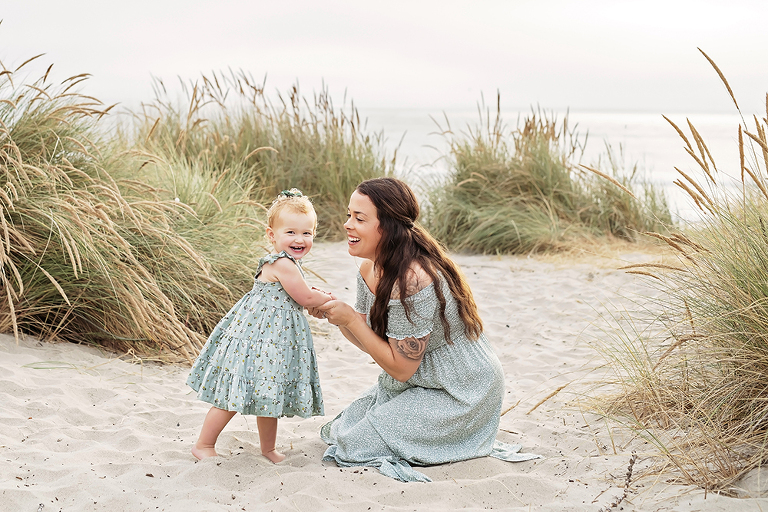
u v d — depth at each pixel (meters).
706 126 49.97
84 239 4.04
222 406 2.80
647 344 3.78
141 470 2.74
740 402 2.91
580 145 8.81
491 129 9.17
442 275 2.89
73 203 4.27
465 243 8.25
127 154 5.21
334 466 2.89
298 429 3.42
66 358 4.03
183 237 4.77
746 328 2.96
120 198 4.18
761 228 3.10
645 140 36.12
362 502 2.49
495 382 2.96
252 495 2.57
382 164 9.32
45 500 2.45
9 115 4.55
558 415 3.53
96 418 3.34
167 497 2.52
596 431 3.25
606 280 6.56
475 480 2.67
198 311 4.68
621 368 3.82
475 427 2.95
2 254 3.79
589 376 4.09
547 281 6.71
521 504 2.54
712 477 2.60
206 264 4.77
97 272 4.24
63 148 4.66
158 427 3.30
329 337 5.14
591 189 8.70
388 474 2.73
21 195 4.20
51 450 2.92
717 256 3.19
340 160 9.00
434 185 9.02
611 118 90.94
